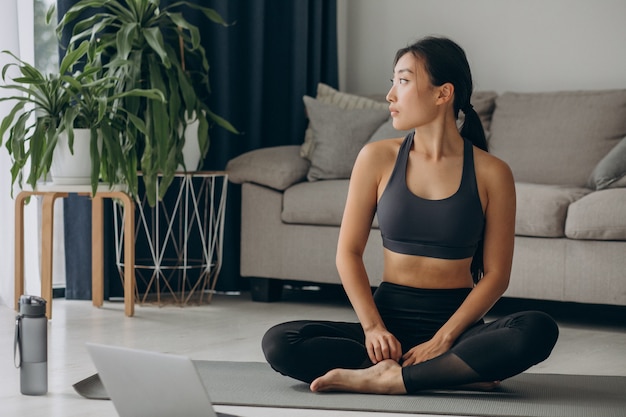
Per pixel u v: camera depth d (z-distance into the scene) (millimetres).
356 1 5816
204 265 4754
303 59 5395
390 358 2637
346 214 2826
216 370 3002
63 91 4227
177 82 4488
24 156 4000
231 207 5148
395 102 2748
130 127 4340
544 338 2508
